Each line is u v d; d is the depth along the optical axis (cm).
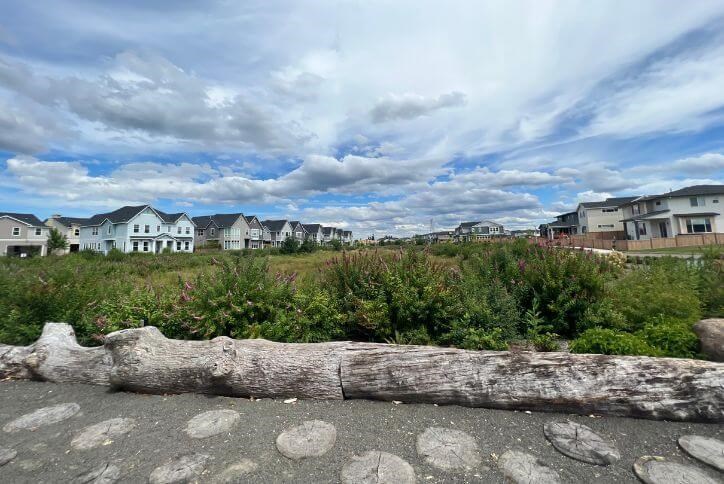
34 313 474
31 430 275
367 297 487
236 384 323
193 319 430
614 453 221
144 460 227
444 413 281
